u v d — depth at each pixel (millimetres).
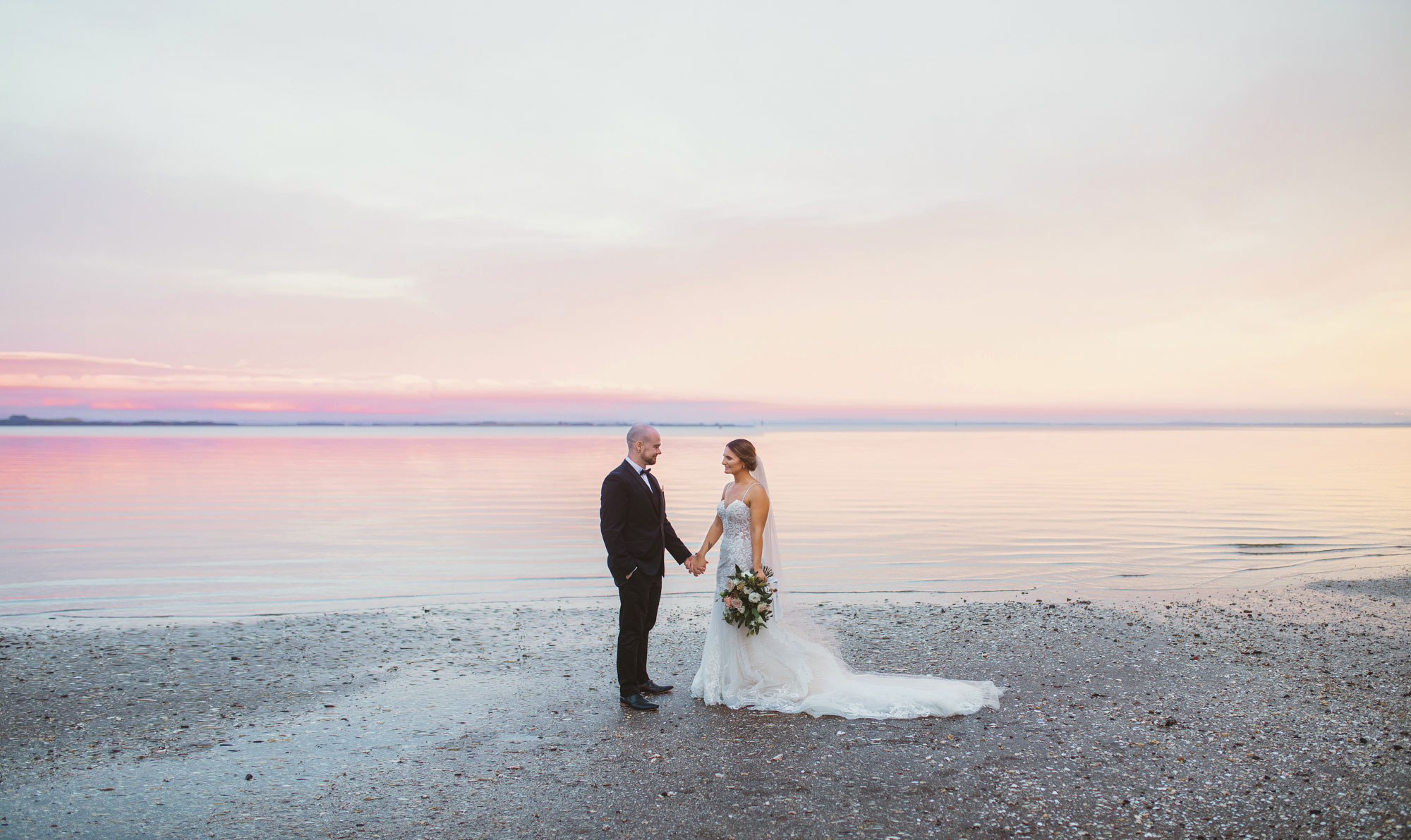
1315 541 17047
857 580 12852
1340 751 4961
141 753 5125
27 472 41188
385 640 8445
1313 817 4074
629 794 4430
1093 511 23219
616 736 5383
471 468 46281
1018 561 14727
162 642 8328
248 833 3992
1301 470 43031
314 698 6344
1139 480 36188
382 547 16594
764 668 6098
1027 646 7969
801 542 17203
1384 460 53750
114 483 34031
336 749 5188
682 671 7148
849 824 4051
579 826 4055
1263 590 11492
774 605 6262
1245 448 78438
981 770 4727
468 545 16875
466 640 8414
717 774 4707
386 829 4039
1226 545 16500
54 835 3965
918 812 4184
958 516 22266
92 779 4703
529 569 13992
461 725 5664
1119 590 11789
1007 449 77000
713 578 13102
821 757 4957
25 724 5691
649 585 6148
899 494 29141
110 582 12758
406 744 5273
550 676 7008
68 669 7223
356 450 75625
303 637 8586
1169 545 16547
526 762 4918
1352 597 10859
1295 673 6891
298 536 18328
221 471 42594
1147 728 5453
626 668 6039
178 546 16766
